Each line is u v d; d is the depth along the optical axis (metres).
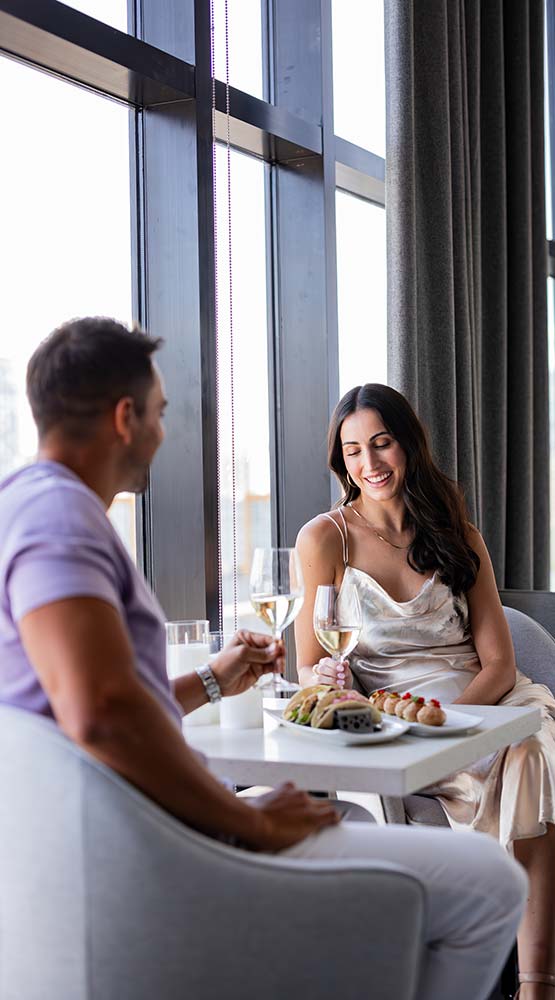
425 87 3.44
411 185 3.27
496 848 1.44
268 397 3.34
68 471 1.37
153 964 1.24
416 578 2.50
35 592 1.22
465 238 3.61
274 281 3.36
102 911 1.23
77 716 1.18
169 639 1.96
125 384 1.41
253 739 1.76
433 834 1.46
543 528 4.34
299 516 3.35
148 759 1.22
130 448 1.43
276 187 3.35
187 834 1.23
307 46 3.31
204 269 2.70
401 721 1.80
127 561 1.37
